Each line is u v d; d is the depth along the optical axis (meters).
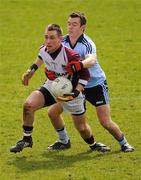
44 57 34.66
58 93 33.94
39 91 35.12
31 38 73.31
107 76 58.41
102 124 36.47
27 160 35.34
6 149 37.59
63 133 37.34
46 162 35.03
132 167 34.31
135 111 47.44
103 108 36.31
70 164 34.69
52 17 82.00
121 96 51.88
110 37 73.88
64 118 44.88
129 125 43.59
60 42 34.09
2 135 40.94
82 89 34.41
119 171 33.69
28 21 80.44
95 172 33.47
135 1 89.62
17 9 85.56
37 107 34.94
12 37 73.62
